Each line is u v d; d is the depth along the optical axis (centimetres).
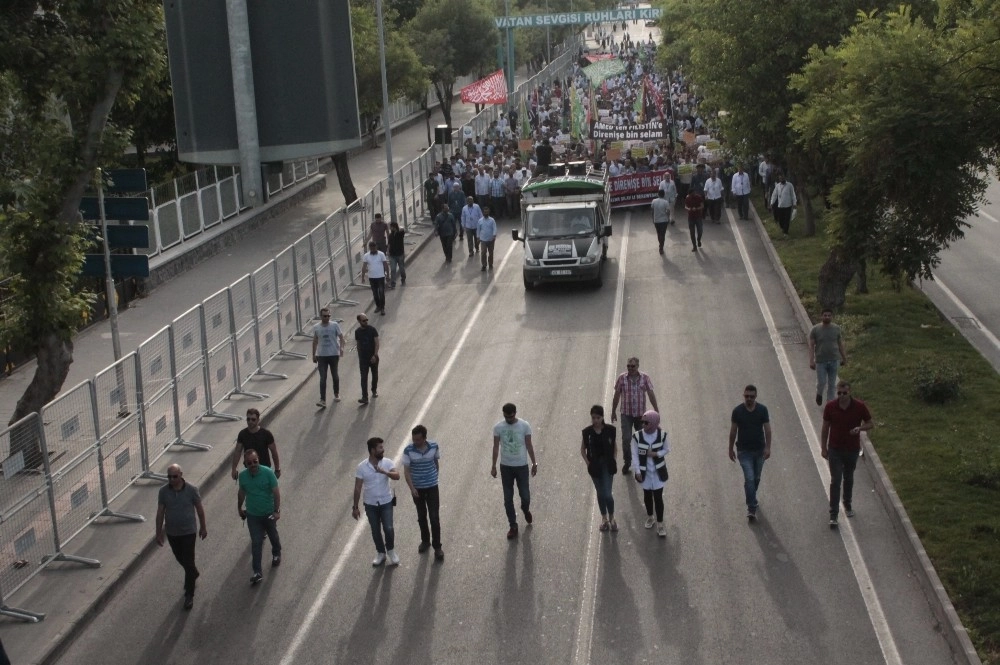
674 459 1605
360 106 5000
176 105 2323
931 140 1259
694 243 3083
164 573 1344
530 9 10006
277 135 2297
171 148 3762
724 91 2759
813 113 1666
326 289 2708
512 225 3684
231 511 1535
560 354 2183
